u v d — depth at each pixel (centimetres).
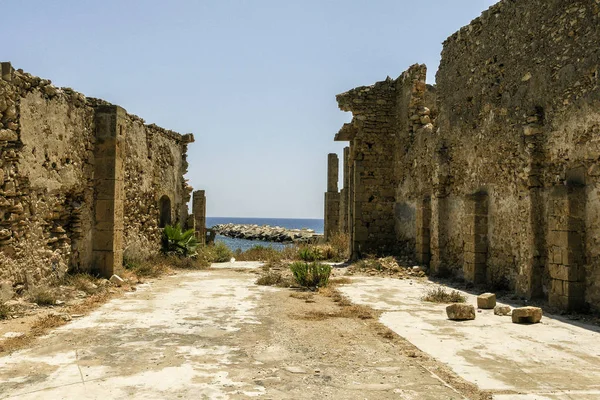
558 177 902
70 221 1075
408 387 473
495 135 1110
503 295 1028
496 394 454
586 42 835
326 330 707
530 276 952
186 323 739
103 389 460
